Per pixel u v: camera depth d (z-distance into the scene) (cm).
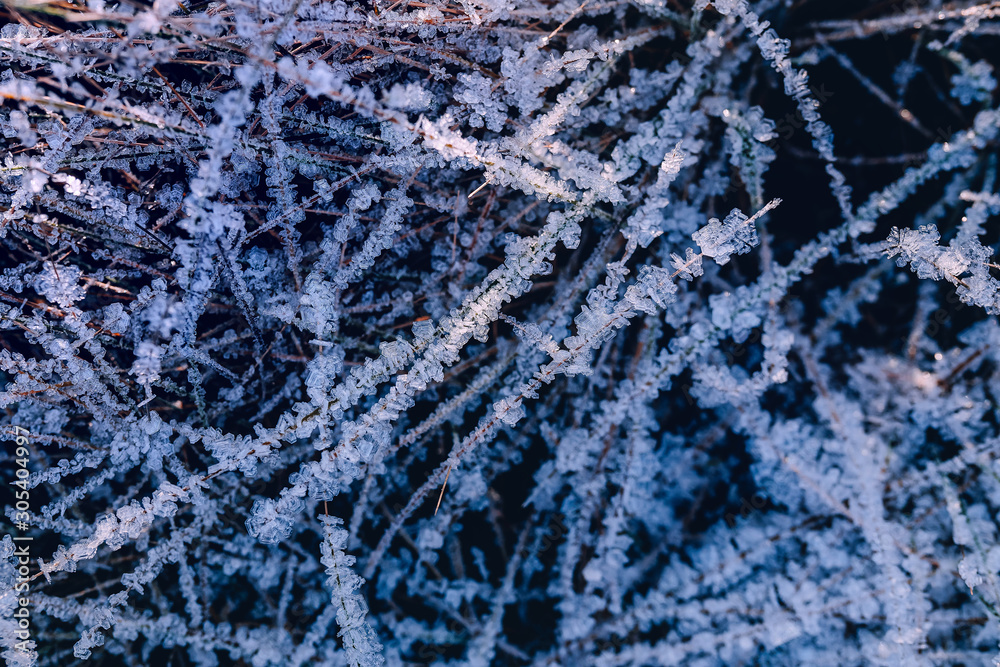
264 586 45
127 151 41
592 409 46
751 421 45
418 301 44
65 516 44
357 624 40
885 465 45
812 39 46
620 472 45
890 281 47
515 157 40
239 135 40
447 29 41
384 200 43
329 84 36
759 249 45
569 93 41
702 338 43
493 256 44
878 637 45
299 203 42
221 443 40
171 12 39
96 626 42
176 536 42
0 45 38
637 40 43
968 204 46
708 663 45
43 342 40
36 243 43
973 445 45
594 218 44
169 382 42
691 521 47
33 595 41
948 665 44
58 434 42
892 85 47
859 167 47
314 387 40
